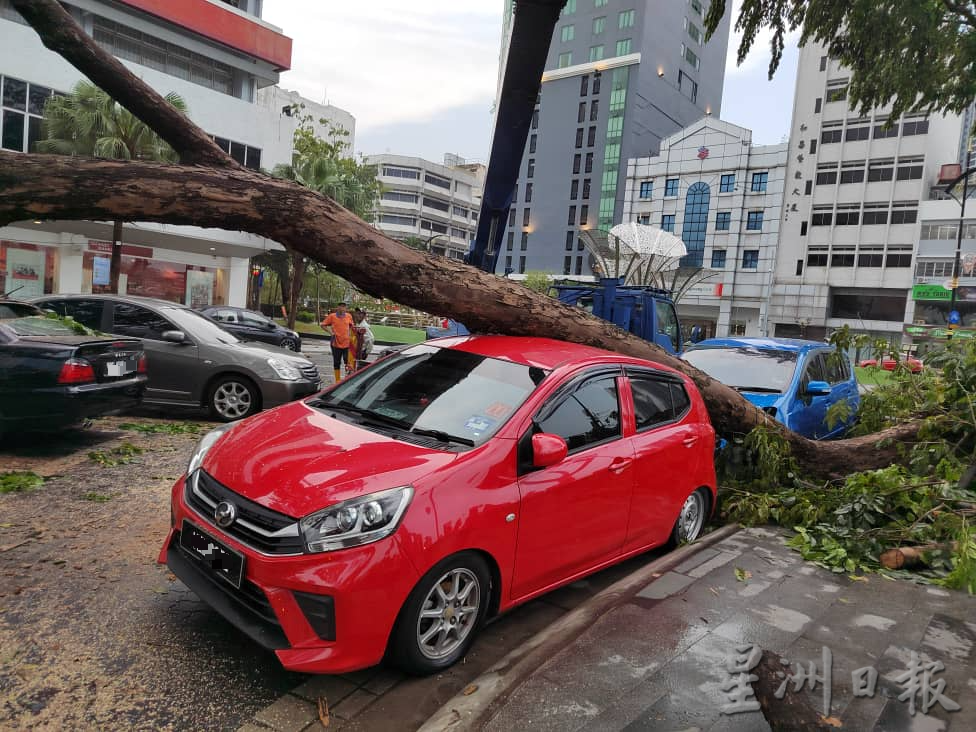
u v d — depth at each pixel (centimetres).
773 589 384
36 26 405
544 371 381
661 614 341
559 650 299
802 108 5572
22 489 514
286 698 277
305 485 285
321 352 2277
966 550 402
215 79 3062
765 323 5741
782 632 328
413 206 9731
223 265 3297
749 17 1109
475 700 262
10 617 323
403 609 279
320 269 3862
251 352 820
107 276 2833
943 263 5038
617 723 245
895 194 5231
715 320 6078
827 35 1184
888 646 319
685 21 7381
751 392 711
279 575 265
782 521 526
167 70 2872
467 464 308
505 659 302
